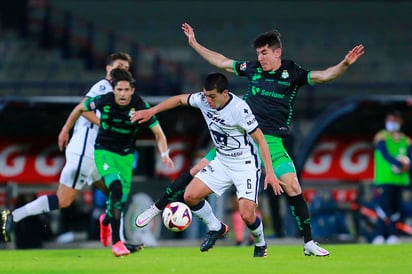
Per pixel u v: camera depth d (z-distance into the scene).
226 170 34.12
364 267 30.64
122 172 38.47
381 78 110.38
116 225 36.44
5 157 66.00
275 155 35.06
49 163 66.31
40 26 110.00
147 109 37.03
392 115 60.00
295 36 118.69
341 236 62.19
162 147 38.81
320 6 122.88
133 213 57.84
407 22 121.75
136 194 58.19
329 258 34.97
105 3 122.00
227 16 121.94
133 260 34.69
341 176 68.81
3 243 58.19
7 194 61.62
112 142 37.97
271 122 35.16
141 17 121.81
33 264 33.28
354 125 67.44
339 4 123.00
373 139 68.31
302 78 35.41
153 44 118.25
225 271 29.25
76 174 40.59
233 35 118.50
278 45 35.31
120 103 37.12
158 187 58.62
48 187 66.62
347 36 119.12
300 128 82.06
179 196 36.25
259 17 122.25
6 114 62.38
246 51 115.31
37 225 55.41
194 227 61.56
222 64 36.91
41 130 65.06
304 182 68.75
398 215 60.38
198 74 109.94
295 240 59.84
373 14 122.25
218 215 60.72
